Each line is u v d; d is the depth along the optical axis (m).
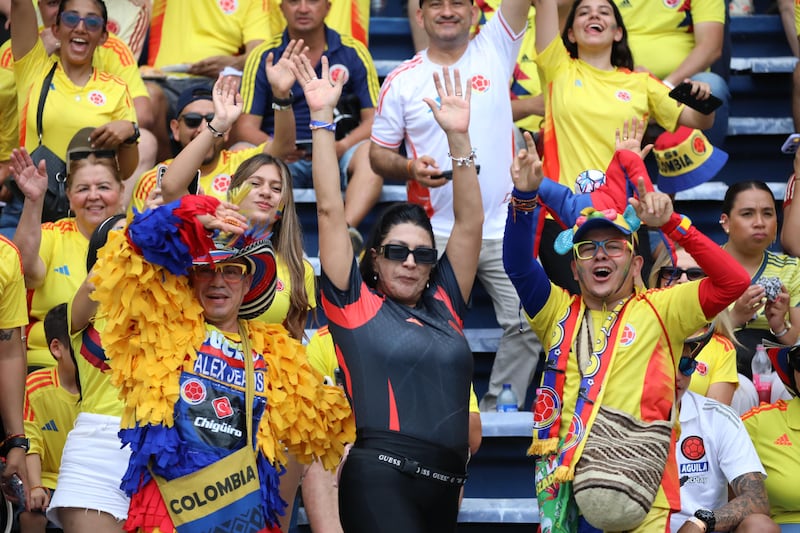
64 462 15.73
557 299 15.82
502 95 22.31
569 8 23.92
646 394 15.02
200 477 13.36
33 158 23.17
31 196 19.11
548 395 15.34
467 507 19.14
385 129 22.39
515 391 21.27
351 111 25.31
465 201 15.65
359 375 14.55
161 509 13.33
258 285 14.42
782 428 18.48
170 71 27.09
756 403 19.98
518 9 22.52
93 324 15.83
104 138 21.86
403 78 22.41
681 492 17.34
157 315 13.54
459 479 14.55
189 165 16.41
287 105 21.28
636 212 15.08
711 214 24.73
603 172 20.25
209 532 13.32
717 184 24.80
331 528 18.05
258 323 14.55
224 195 21.84
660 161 22.33
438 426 14.40
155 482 13.41
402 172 21.97
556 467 15.05
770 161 26.67
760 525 16.66
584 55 22.80
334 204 15.08
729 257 14.87
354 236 21.75
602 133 22.14
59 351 18.25
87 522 15.35
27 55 23.50
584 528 15.18
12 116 24.62
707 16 26.53
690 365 15.77
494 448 20.02
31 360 19.86
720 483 17.42
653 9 27.09
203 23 28.30
